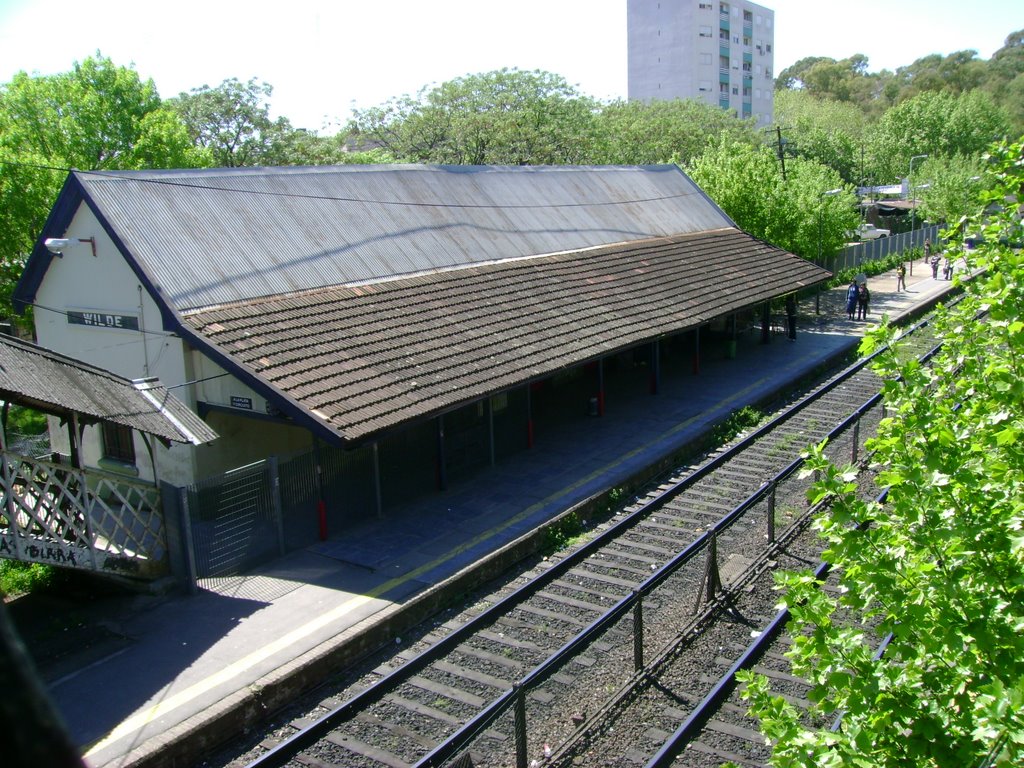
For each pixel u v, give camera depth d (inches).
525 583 535.2
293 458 597.3
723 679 412.8
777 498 665.6
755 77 4143.7
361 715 407.8
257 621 491.5
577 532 626.8
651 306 940.0
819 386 1049.5
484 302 808.9
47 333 765.3
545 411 933.8
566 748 372.8
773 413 935.0
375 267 794.2
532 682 394.0
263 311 668.1
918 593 218.4
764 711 223.3
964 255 378.6
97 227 690.8
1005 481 242.2
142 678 433.1
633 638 453.4
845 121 3577.8
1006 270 318.7
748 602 504.1
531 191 1089.4
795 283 1193.4
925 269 2025.1
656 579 490.3
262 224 756.0
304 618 493.0
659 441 815.1
